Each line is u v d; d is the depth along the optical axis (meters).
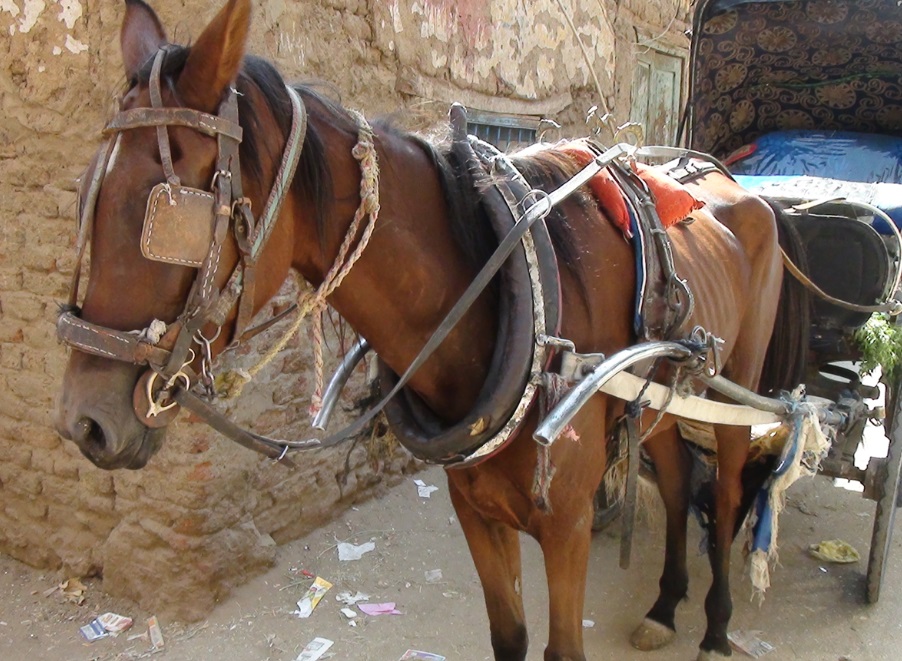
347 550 3.64
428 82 4.12
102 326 1.24
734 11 4.26
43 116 3.14
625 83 6.48
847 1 4.03
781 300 3.12
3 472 3.55
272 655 2.90
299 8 3.29
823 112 4.63
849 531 3.92
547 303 1.67
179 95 1.29
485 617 3.17
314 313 1.52
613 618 3.18
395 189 1.62
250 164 1.35
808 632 3.09
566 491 1.81
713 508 2.97
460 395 1.77
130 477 3.21
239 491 3.29
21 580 3.41
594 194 2.03
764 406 2.56
